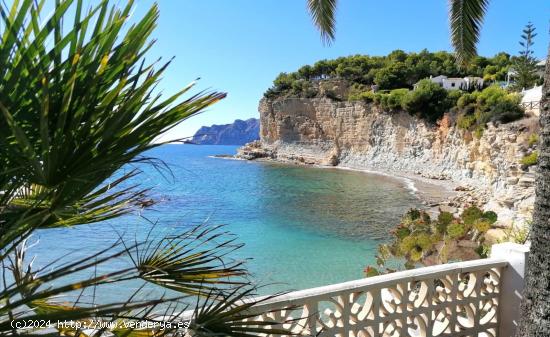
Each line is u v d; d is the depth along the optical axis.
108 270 8.22
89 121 1.21
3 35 1.13
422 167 54.47
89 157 1.23
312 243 19.20
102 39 1.30
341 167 69.94
